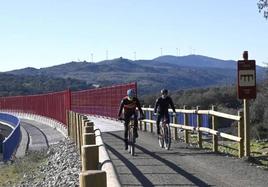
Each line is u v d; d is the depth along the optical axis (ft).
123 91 115.14
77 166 60.13
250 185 35.29
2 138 119.55
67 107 124.47
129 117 54.65
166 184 36.04
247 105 49.78
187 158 50.39
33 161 93.30
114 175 16.57
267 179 37.70
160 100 59.52
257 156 51.78
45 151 100.22
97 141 32.91
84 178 11.98
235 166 44.55
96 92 155.94
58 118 153.48
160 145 61.26
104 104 142.31
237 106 200.64
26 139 131.64
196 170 42.42
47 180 61.67
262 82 114.01
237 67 49.60
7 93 554.05
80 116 62.85
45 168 75.82
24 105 268.00
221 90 218.79
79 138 64.44
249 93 49.47
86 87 639.35
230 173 40.68
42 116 209.15
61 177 57.16
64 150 80.07
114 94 126.72
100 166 20.97
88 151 18.45
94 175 11.98
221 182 36.55
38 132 152.05
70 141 89.51
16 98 293.64
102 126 109.09
